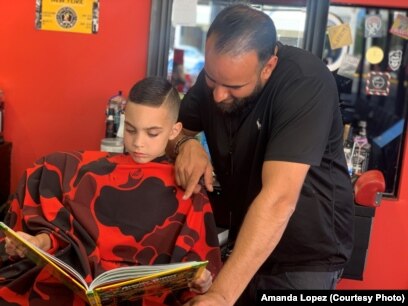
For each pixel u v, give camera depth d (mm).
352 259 1843
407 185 2211
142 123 1269
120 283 935
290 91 1229
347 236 1520
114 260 1256
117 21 2111
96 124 2195
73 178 1301
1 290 1140
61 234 1175
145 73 2150
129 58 2139
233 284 1034
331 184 1425
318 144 1168
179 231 1295
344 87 2273
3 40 2141
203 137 1806
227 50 1113
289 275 1489
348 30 2180
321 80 1235
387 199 2221
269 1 2012
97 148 2215
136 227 1280
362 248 1833
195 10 2084
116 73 2152
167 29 2102
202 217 1300
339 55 2232
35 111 2197
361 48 2250
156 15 2082
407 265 2266
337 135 1406
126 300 1104
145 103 1263
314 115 1188
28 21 2125
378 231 2246
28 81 2172
